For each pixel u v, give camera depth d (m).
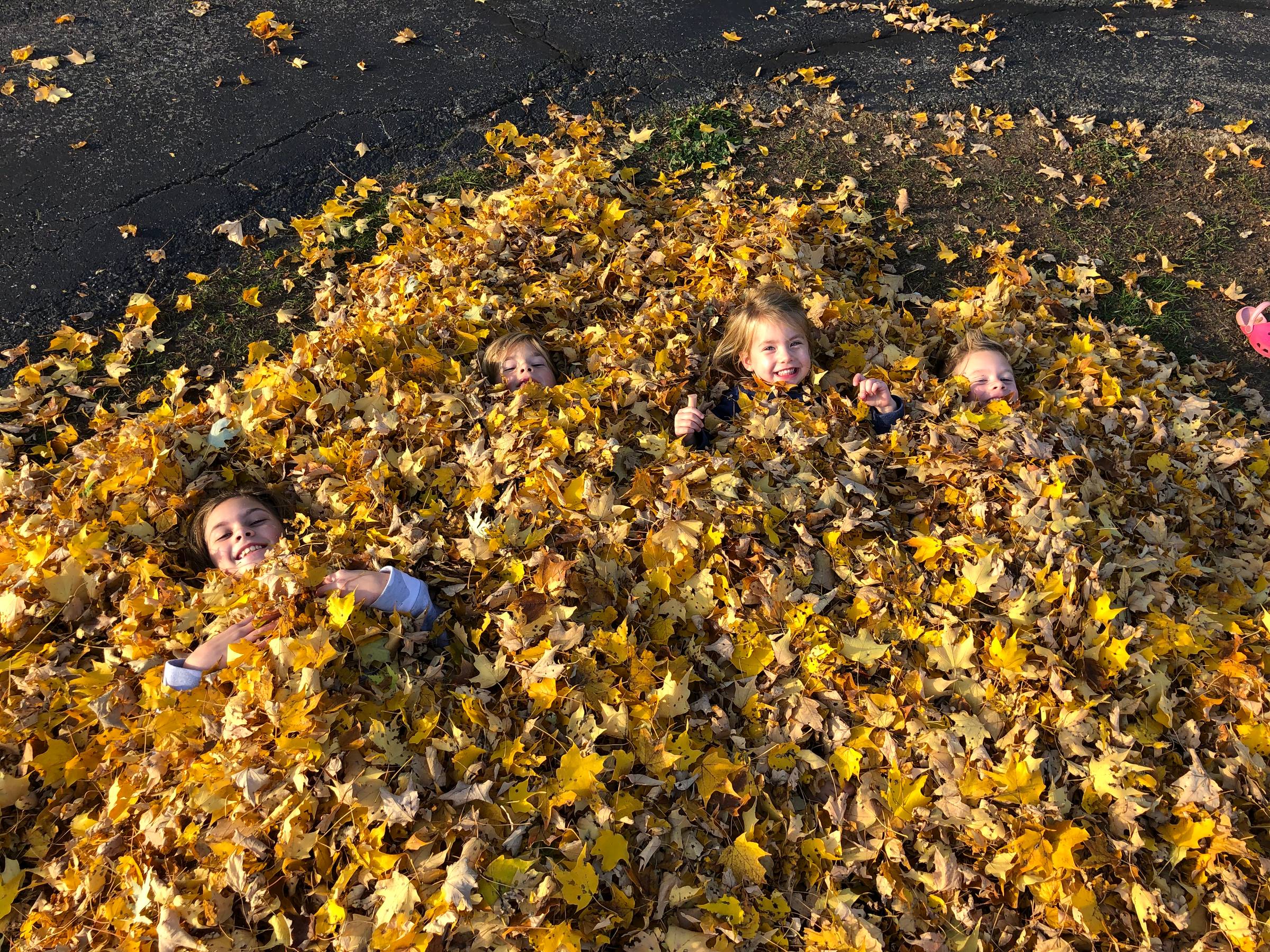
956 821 2.32
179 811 2.18
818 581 2.88
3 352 3.95
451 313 3.79
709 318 3.96
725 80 5.88
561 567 2.64
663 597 2.77
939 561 2.93
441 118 5.43
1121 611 2.67
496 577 2.75
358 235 4.66
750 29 6.39
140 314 4.08
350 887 2.06
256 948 2.01
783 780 2.43
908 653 2.69
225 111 5.37
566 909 2.08
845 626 2.75
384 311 3.88
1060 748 2.46
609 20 6.42
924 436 3.38
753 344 3.60
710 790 2.33
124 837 2.24
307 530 2.93
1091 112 5.72
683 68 5.97
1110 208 5.01
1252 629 2.85
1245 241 4.81
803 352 3.54
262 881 2.06
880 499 3.17
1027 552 2.86
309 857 2.12
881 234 4.80
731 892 2.21
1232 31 6.63
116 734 2.47
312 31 6.12
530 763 2.27
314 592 2.59
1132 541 3.08
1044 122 5.59
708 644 2.70
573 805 2.23
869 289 4.31
